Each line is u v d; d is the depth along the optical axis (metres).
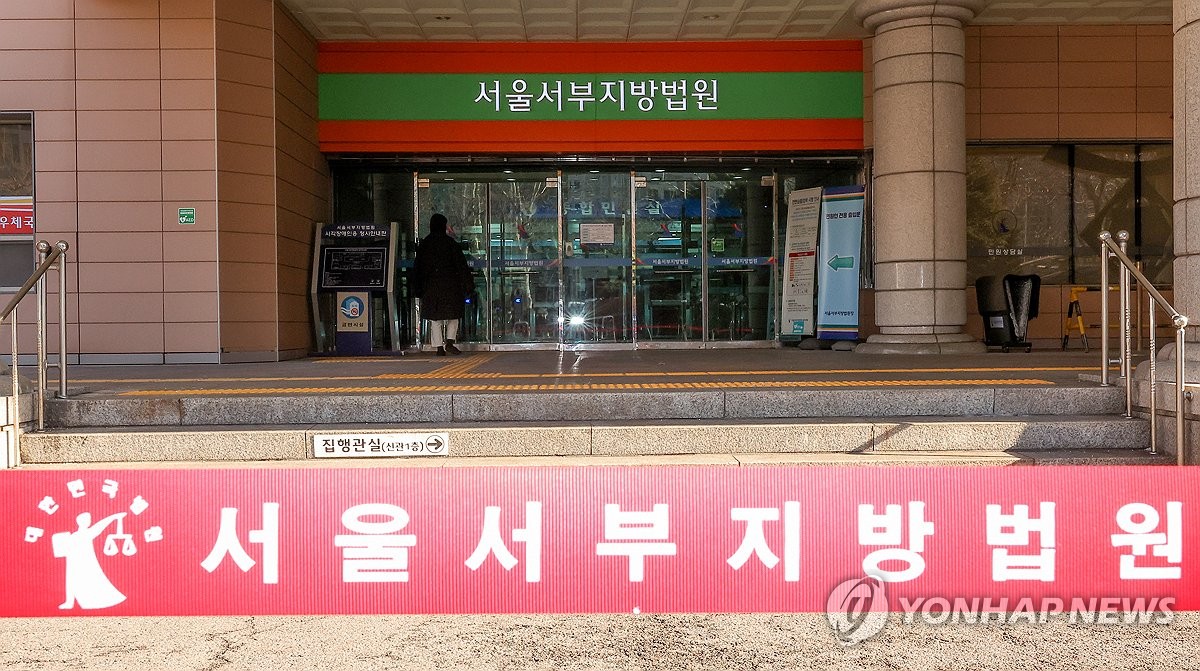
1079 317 13.28
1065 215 13.57
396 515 3.54
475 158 13.66
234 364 10.66
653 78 13.56
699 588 3.54
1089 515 3.57
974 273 13.56
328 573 3.53
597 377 7.70
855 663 3.23
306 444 5.68
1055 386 6.37
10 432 5.56
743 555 3.54
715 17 12.59
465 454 5.68
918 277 11.66
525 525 3.54
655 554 3.54
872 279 13.50
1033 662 3.22
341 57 13.30
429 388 6.80
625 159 13.80
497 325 14.09
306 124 12.69
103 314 10.80
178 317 10.81
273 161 11.31
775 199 14.14
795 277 13.81
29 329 10.83
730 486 3.55
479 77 13.46
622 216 14.11
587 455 5.66
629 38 13.39
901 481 3.56
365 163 13.66
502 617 3.73
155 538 3.53
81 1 10.70
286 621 3.68
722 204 14.16
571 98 13.52
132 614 3.52
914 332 11.70
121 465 5.57
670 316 14.19
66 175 10.76
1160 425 5.67
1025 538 3.57
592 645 3.43
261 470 3.54
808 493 3.54
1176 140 6.11
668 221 14.15
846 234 13.22
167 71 10.76
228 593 3.53
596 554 3.54
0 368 6.10
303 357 12.28
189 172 10.80
